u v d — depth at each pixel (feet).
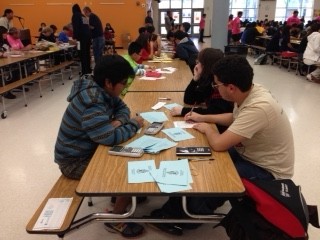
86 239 6.32
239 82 4.86
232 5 57.36
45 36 26.05
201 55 7.25
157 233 6.47
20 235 6.43
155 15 55.57
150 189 3.95
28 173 9.00
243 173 5.18
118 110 6.24
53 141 11.28
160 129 5.90
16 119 13.78
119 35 37.52
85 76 5.82
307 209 4.43
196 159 4.73
